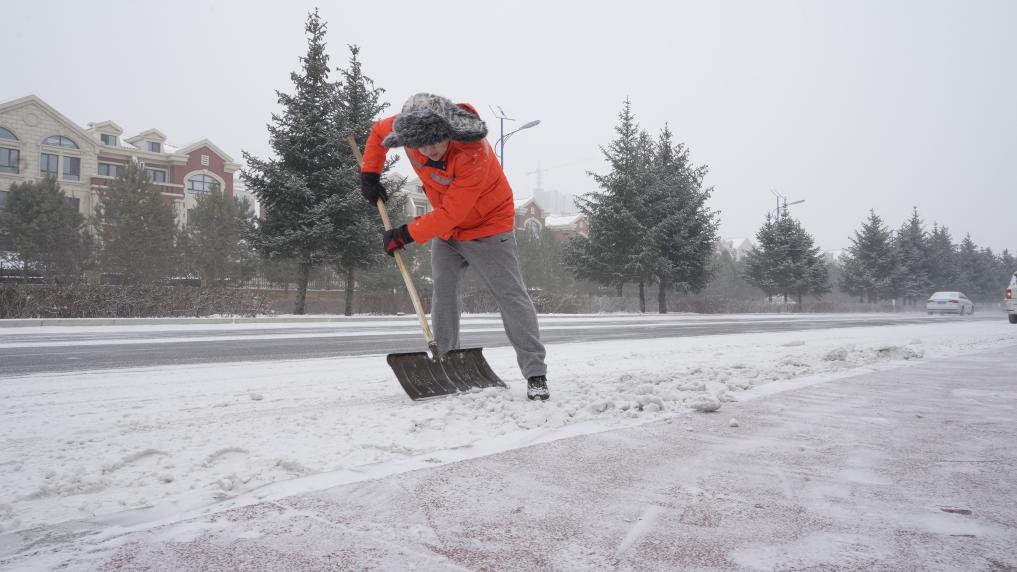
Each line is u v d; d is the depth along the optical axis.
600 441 2.45
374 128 3.60
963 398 3.64
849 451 2.33
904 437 2.58
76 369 5.16
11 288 12.59
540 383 3.37
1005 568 1.30
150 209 25.48
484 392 3.39
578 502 1.71
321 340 8.85
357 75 19.38
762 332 11.95
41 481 1.88
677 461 2.16
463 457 2.19
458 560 1.33
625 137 29.44
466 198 3.05
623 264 28.98
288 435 2.52
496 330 12.10
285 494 1.76
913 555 1.37
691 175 31.12
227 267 27.25
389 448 2.30
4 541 1.42
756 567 1.30
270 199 18.61
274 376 4.68
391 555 1.35
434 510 1.64
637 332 11.80
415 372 3.41
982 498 1.78
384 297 20.92
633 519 1.58
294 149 18.48
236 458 2.21
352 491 1.79
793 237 39.75
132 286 14.34
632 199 28.47
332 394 3.70
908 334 10.96
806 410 3.18
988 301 62.94
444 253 3.59
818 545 1.42
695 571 1.28
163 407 3.25
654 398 3.21
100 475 1.95
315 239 18.41
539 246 41.66
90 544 1.40
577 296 26.42
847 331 12.28
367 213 19.30
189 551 1.37
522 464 2.10
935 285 54.00
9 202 26.27
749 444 2.42
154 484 1.89
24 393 3.79
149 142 47.22
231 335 9.81
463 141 2.96
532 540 1.44
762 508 1.68
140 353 6.69
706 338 9.84
